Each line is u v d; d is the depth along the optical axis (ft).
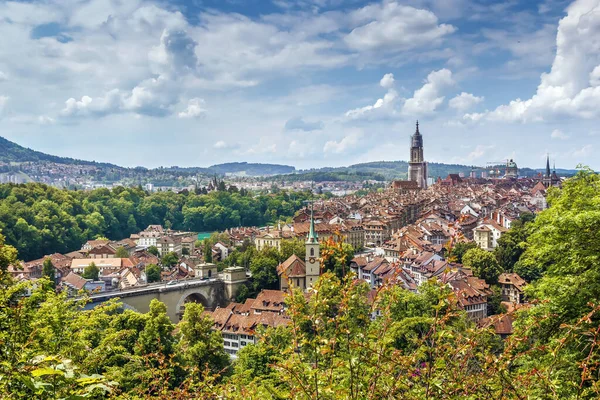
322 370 54.34
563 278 124.36
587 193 142.00
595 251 121.80
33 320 106.01
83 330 117.70
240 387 68.80
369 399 49.70
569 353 88.69
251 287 577.84
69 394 55.16
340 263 55.52
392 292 55.72
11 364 54.80
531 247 150.10
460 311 54.80
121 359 134.82
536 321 57.21
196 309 319.68
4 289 106.83
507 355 53.31
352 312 53.52
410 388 53.26
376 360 51.31
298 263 579.89
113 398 65.31
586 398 57.16
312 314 53.88
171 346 298.15
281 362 54.29
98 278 632.38
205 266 573.74
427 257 559.38
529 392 54.80
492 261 488.85
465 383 51.47
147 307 495.82
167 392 73.82
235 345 420.36
